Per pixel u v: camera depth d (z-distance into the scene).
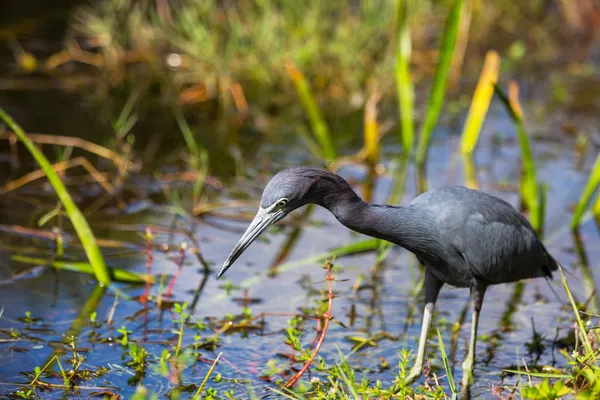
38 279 10.10
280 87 16.47
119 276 10.09
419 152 12.84
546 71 17.89
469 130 13.50
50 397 7.73
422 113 15.76
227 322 9.24
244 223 11.82
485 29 19.14
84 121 14.85
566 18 20.02
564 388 6.77
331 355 8.70
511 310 9.78
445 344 9.02
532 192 11.30
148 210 12.04
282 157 13.98
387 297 10.02
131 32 17.20
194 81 16.45
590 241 11.38
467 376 8.18
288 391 7.59
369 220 8.16
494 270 8.48
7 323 9.06
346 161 13.61
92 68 17.05
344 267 10.78
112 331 9.02
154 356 8.54
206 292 9.98
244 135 14.85
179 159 13.77
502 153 14.09
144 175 13.12
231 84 15.80
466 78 17.45
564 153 14.11
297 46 16.28
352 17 17.73
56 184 9.81
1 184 12.47
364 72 16.62
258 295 9.94
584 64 18.22
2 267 10.32
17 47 17.30
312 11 17.17
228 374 8.26
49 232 11.12
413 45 17.75
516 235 8.59
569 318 9.54
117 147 13.73
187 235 11.37
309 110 13.32
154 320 9.31
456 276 8.53
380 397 7.44
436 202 8.38
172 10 18.08
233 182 13.02
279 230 11.81
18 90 15.92
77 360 8.30
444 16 18.36
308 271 10.60
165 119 15.33
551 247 11.21
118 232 11.37
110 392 7.84
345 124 15.42
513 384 8.19
